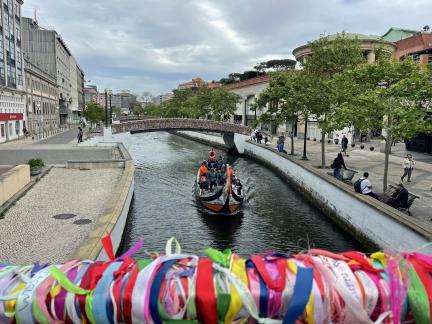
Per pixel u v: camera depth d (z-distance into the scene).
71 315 2.68
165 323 2.63
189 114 74.31
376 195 13.60
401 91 12.92
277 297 2.66
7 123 38.78
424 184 17.41
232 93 60.47
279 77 28.38
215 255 2.92
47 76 62.75
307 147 36.00
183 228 15.19
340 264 2.91
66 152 28.84
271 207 18.70
